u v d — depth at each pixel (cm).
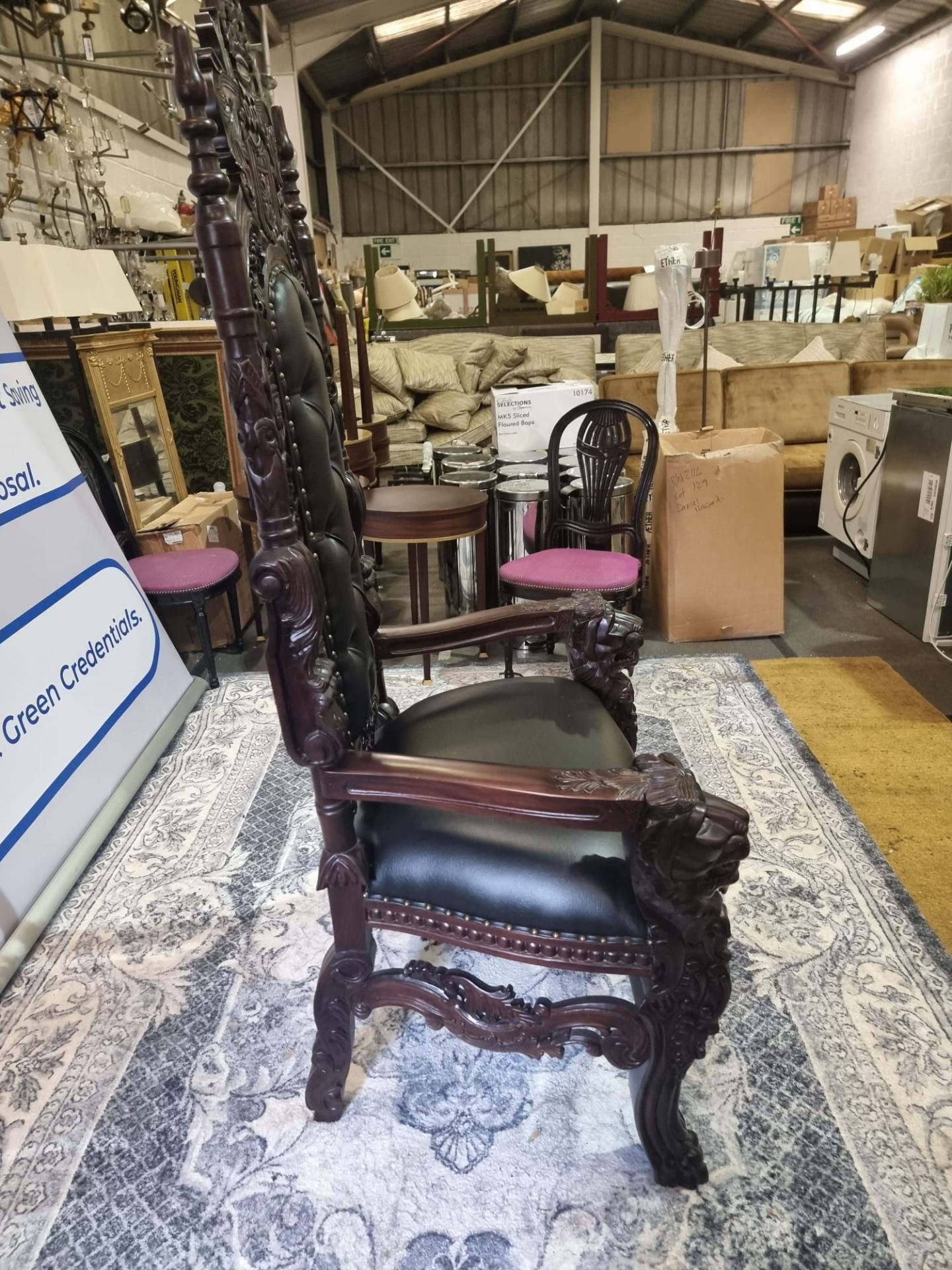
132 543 255
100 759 183
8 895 146
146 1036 129
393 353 452
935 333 409
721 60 972
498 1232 99
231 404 82
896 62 891
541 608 132
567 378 483
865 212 988
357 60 841
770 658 256
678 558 259
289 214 109
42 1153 111
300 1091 119
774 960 137
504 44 959
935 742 204
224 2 89
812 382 397
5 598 165
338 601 108
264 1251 98
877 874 157
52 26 285
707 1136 109
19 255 201
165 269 388
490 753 112
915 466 261
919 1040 122
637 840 85
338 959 104
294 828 179
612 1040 96
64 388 244
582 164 1016
